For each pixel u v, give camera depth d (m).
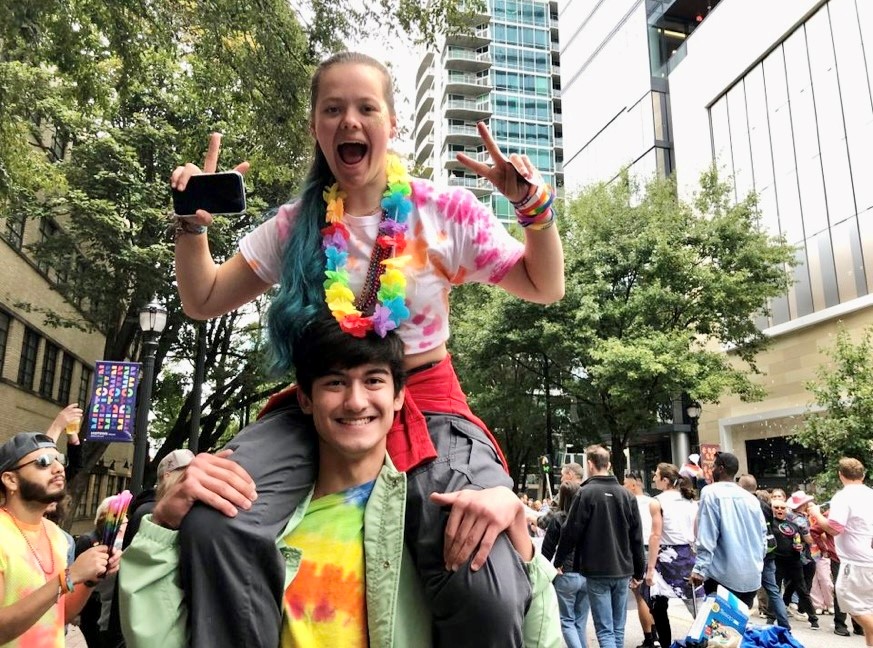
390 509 1.75
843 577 6.16
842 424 13.62
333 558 1.74
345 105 1.91
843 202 20.70
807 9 22.17
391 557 1.72
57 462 3.15
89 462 15.41
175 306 15.90
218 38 7.20
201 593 1.50
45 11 6.23
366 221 1.95
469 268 2.05
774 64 23.97
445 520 1.71
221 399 19.30
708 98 27.34
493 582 1.63
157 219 14.16
